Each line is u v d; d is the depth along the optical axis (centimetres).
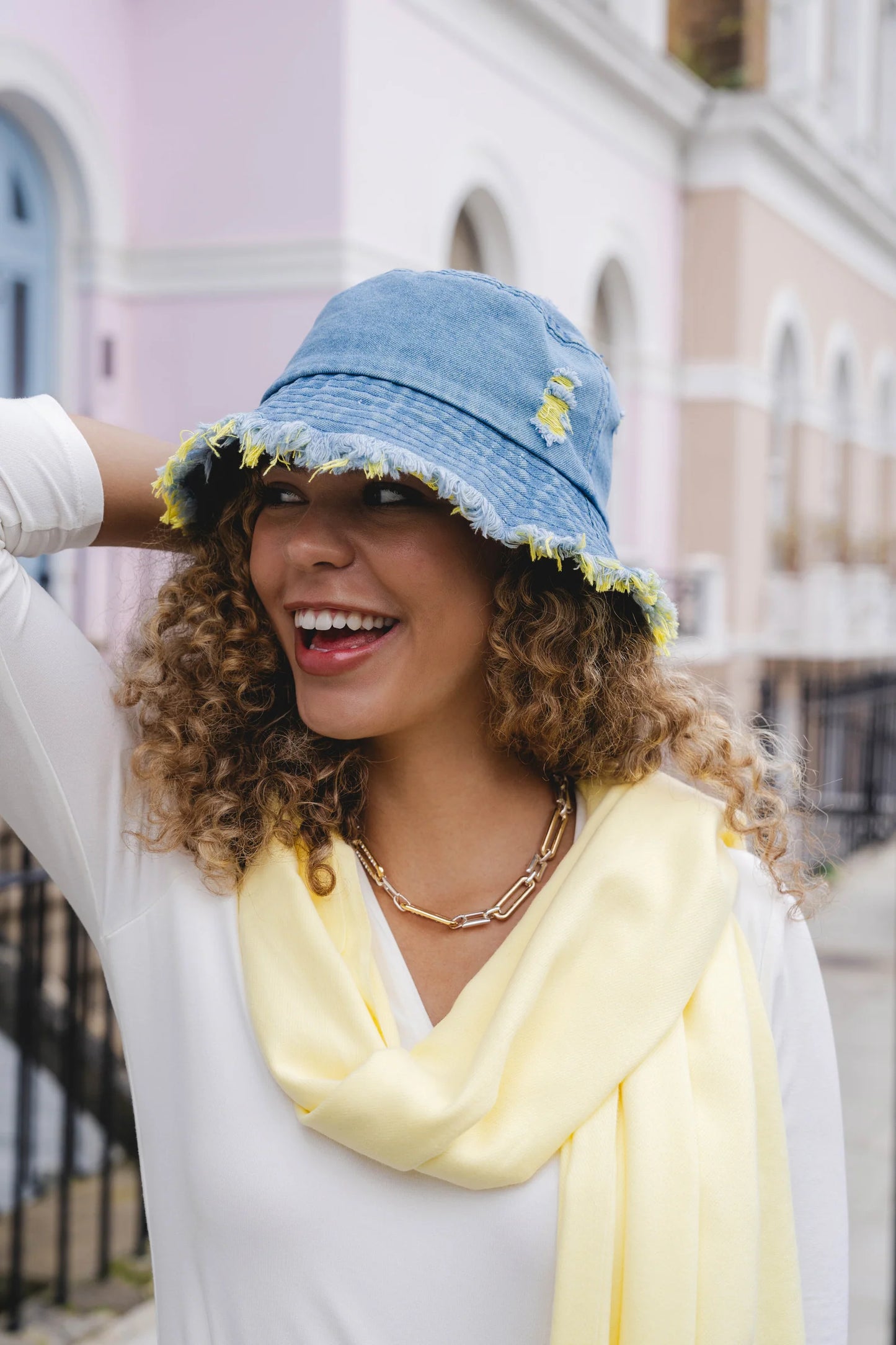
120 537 138
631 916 124
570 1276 112
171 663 135
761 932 132
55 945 485
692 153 1116
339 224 653
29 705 125
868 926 786
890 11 1587
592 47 890
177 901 127
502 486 118
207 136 673
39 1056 425
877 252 1538
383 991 123
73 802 128
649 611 128
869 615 1352
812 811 150
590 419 126
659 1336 112
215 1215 117
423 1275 113
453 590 122
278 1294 115
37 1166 408
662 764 141
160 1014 126
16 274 641
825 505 1423
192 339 684
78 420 135
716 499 1140
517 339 121
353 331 121
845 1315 130
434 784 132
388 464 113
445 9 739
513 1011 117
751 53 1101
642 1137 117
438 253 752
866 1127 487
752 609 1184
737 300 1120
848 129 1462
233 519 135
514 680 129
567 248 921
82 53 643
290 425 113
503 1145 112
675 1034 122
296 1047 117
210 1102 119
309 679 124
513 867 133
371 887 132
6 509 128
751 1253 117
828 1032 133
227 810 127
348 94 649
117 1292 324
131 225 690
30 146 641
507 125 821
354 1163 115
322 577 120
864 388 1547
